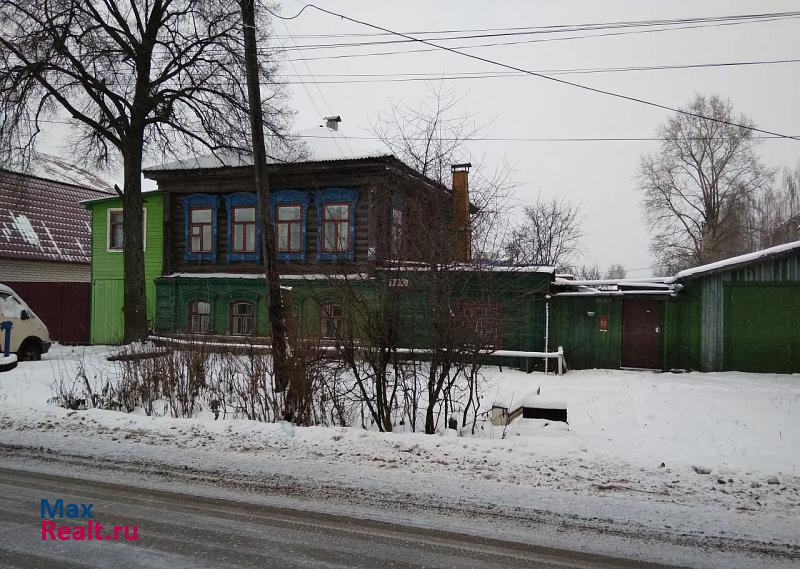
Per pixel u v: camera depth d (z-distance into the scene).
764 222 49.19
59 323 22.81
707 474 5.83
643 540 4.39
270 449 6.78
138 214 18.19
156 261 21.30
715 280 14.51
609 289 16.36
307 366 8.32
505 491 5.38
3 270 24.38
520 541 4.39
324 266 8.91
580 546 4.31
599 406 10.21
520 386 12.03
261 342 9.86
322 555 4.17
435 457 6.38
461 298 8.00
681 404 10.18
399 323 7.95
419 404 9.52
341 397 8.35
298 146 19.16
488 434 7.83
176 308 20.20
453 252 8.32
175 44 18.36
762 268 14.13
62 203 28.58
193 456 6.56
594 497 5.23
